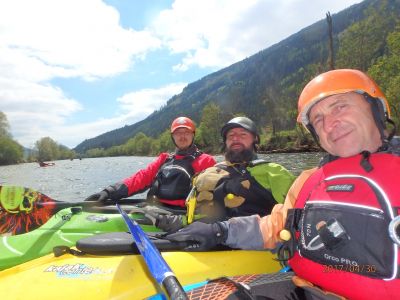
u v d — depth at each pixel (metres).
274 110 38.25
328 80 0.90
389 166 0.76
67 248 1.35
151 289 1.17
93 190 7.97
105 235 1.39
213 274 1.29
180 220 1.63
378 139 0.89
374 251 0.70
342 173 0.83
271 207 1.72
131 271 1.21
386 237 0.70
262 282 1.00
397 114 16.52
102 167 21.36
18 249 1.50
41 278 1.19
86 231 1.72
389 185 0.73
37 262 1.34
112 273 1.19
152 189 2.42
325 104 0.91
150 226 1.86
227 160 1.81
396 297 0.69
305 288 0.90
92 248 1.28
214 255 1.36
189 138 2.42
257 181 1.70
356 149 0.86
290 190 1.07
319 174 0.91
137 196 5.12
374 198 0.73
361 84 0.87
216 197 1.72
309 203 0.86
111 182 9.98
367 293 0.73
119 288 1.15
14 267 1.33
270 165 1.72
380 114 0.88
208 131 39.81
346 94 0.90
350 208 0.75
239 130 1.76
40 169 21.88
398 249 0.69
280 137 27.19
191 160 2.38
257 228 1.18
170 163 2.41
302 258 0.88
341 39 27.58
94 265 1.24
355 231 0.73
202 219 1.73
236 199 1.69
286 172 1.71
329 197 0.81
